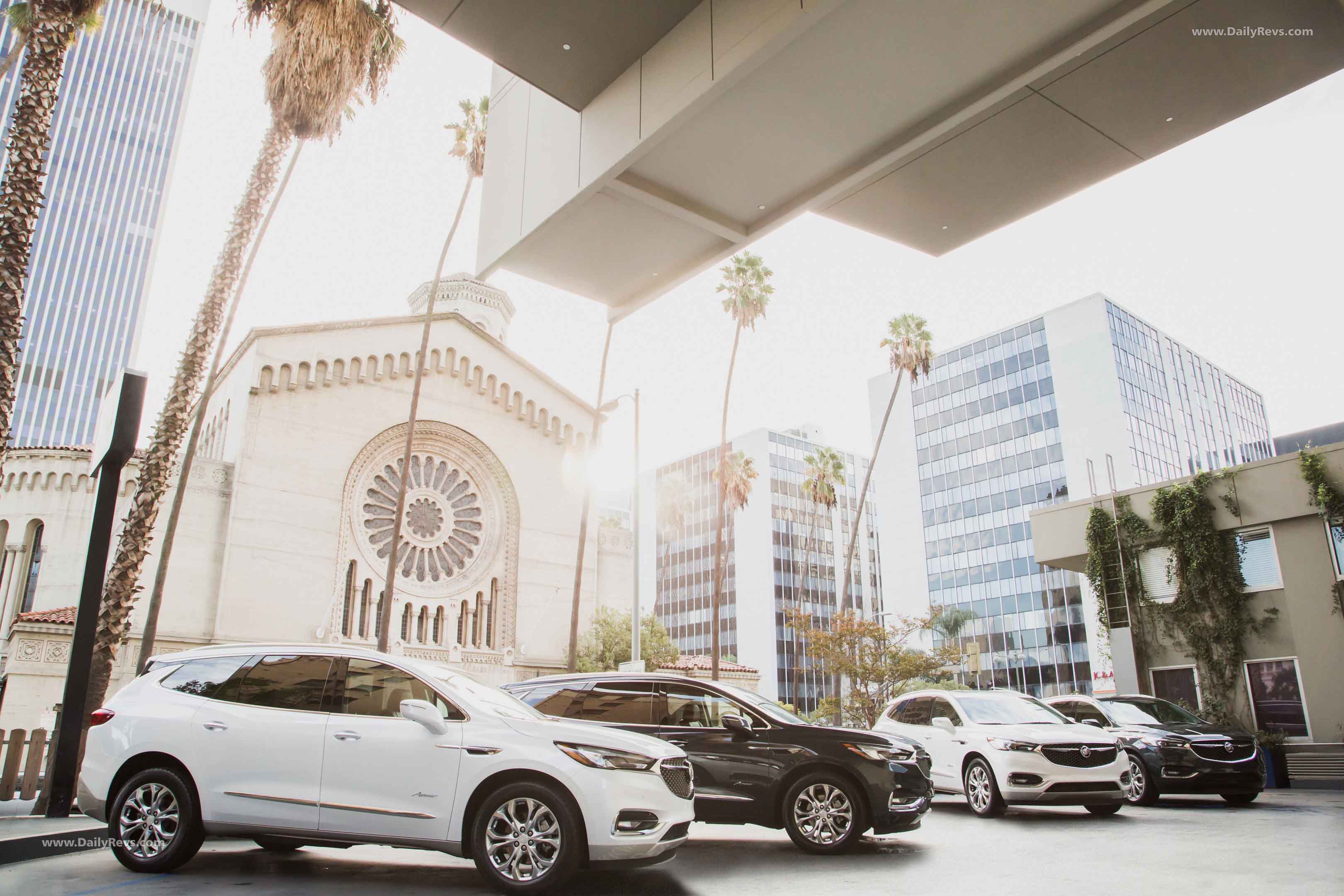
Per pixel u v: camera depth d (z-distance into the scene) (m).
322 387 35.59
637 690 9.59
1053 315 83.62
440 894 6.31
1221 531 20.73
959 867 7.82
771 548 94.81
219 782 6.76
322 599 33.38
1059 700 16.45
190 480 32.16
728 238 11.79
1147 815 12.48
